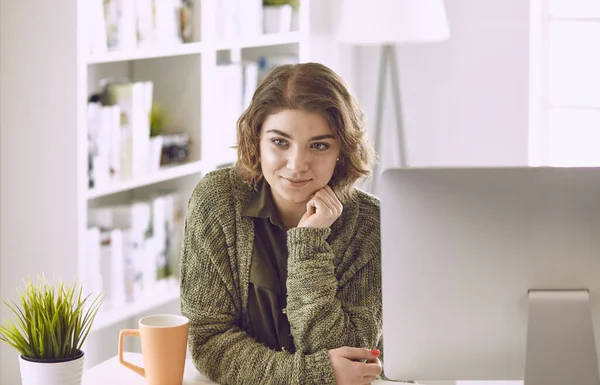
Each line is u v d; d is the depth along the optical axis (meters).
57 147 2.71
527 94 4.45
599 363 1.56
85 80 2.71
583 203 1.52
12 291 2.78
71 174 2.71
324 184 1.80
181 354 1.66
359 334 1.84
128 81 3.18
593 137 4.53
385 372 1.62
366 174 1.87
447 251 1.56
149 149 3.16
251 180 1.89
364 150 1.85
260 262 1.87
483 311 1.57
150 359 1.65
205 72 3.36
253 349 1.77
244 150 1.84
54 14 2.67
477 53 4.49
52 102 2.70
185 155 3.37
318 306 1.78
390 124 4.63
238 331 1.85
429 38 4.05
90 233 2.91
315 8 4.14
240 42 3.57
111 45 2.89
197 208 1.90
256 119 1.77
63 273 2.75
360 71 4.69
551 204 1.53
